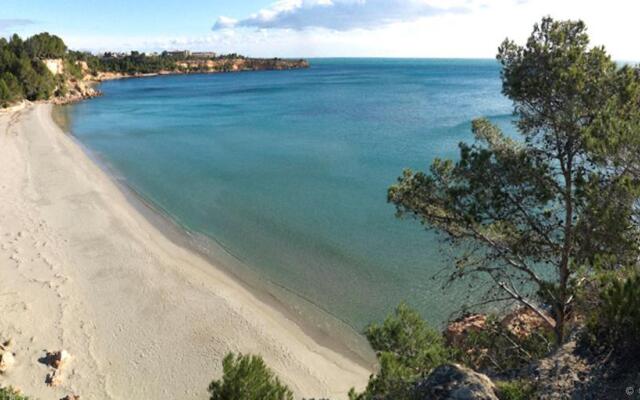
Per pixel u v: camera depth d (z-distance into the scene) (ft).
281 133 211.61
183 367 54.60
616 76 37.42
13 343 55.88
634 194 33.86
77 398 46.88
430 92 412.57
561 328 41.50
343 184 128.36
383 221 100.73
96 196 114.42
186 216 105.91
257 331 62.54
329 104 328.08
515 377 35.91
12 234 88.02
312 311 68.90
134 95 429.38
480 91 417.08
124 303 67.31
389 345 40.81
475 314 58.70
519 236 42.93
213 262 83.46
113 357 55.36
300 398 50.98
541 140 42.34
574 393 30.66
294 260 84.43
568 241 40.29
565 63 38.09
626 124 33.91
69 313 63.57
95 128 229.86
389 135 196.54
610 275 35.68
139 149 178.91
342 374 55.62
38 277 72.54
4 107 277.44
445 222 45.85
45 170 135.74
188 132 219.61
